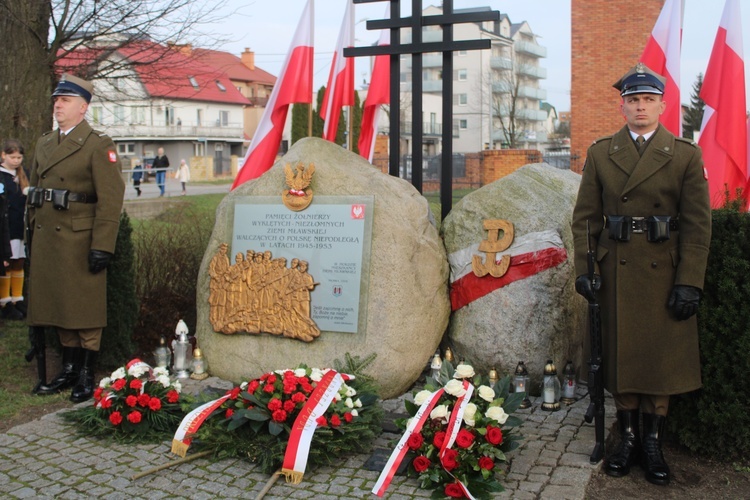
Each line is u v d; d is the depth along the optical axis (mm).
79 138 5668
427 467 3984
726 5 6320
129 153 46281
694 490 4039
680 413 4426
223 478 4195
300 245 5473
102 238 5598
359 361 5145
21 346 7160
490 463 3900
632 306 4191
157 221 10445
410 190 5645
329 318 5316
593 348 4223
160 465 4352
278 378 4566
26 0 8727
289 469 4082
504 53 57938
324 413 4367
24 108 8914
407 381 5312
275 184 5688
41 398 5652
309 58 7484
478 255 5488
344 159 5734
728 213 4266
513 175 5801
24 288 8273
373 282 5258
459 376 4363
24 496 4000
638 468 4281
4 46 8836
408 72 47844
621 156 4270
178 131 46750
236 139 51000
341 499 3895
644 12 22406
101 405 4801
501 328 5336
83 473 4285
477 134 54938
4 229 7734
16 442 4750
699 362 4227
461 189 23672
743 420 4223
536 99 61469
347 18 8031
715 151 6328
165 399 4914
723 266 4227
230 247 5711
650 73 4215
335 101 8055
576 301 5492
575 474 4090
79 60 10008
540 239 5344
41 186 5715
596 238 4441
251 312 5523
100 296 5746
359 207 5352
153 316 7113
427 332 5352
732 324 4188
